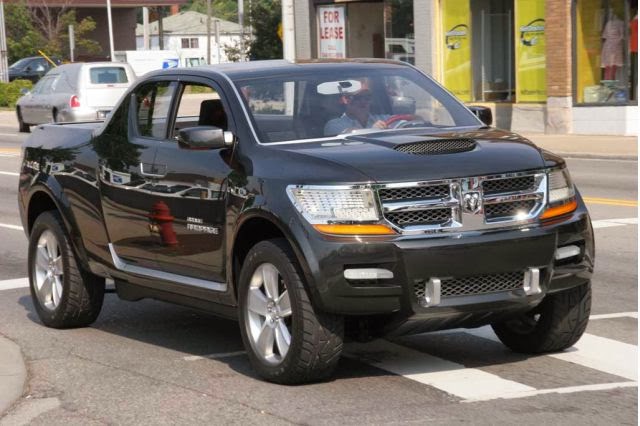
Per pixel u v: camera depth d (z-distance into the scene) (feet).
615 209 60.03
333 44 134.00
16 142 122.52
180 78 33.19
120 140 34.40
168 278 32.17
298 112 30.76
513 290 27.30
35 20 296.10
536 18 108.58
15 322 37.86
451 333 33.53
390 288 26.16
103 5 309.63
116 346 33.76
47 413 26.73
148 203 32.45
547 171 28.02
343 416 25.20
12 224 63.26
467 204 26.84
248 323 28.66
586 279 28.68
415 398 26.48
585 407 25.36
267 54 209.46
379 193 26.43
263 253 27.76
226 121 30.76
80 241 35.47
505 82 114.21
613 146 92.99
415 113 31.78
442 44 119.85
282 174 27.76
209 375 29.63
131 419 25.91
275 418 25.32
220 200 29.63
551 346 29.96
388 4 125.29
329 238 26.27
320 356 26.94
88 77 124.47
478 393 26.78
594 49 103.55
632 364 29.30
